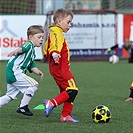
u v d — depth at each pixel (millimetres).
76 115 16859
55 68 15125
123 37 46438
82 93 23578
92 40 45500
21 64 15938
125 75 33188
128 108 18625
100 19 45500
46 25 41688
